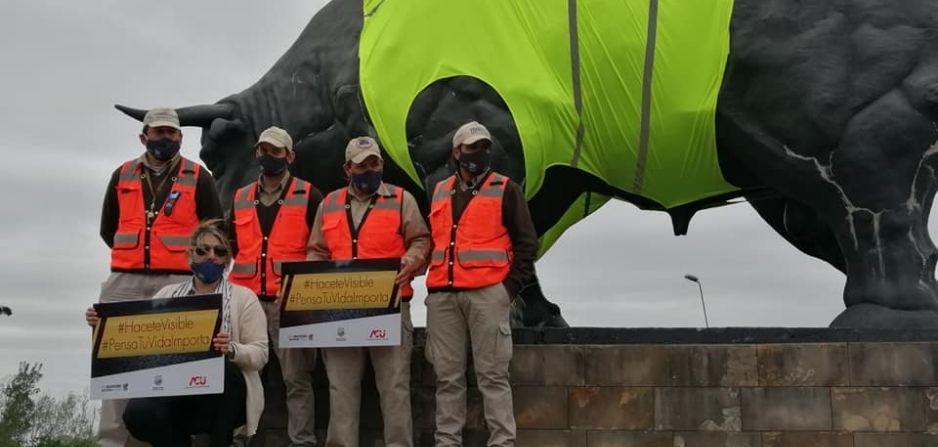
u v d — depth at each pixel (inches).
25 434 1295.5
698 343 328.5
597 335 331.9
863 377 315.0
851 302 362.3
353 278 285.6
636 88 378.6
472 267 284.7
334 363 292.0
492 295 284.4
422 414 324.5
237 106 442.6
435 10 387.9
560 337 333.7
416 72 385.1
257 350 262.1
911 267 354.3
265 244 305.4
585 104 381.7
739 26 373.4
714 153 386.0
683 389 319.6
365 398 323.0
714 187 404.5
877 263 357.7
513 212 287.9
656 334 331.0
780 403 316.5
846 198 363.6
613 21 378.6
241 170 440.1
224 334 256.4
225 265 268.2
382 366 290.4
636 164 392.2
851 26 363.9
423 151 382.0
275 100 434.0
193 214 304.7
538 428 321.4
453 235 289.1
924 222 363.3
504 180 291.9
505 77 377.7
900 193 355.9
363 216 296.2
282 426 324.5
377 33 398.6
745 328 329.7
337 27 427.2
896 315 346.6
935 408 311.9
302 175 429.7
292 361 298.7
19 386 1216.2
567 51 380.2
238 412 267.6
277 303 299.0
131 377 257.0
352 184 296.8
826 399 315.3
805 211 424.2
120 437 288.4
